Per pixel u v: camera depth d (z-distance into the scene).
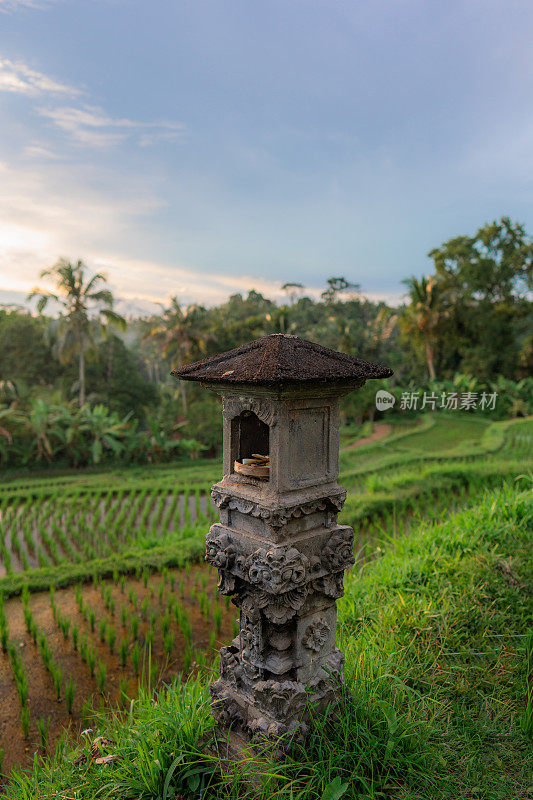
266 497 3.81
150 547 12.59
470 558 7.17
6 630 7.91
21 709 6.62
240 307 67.81
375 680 4.71
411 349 50.56
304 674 4.09
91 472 28.17
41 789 4.37
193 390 43.25
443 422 37.19
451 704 4.86
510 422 33.12
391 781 3.90
